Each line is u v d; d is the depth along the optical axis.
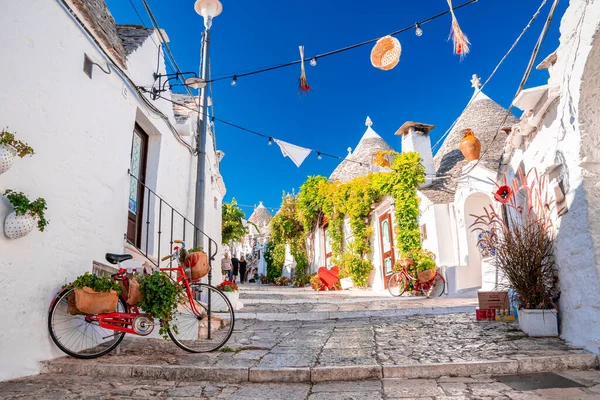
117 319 4.89
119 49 6.32
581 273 5.04
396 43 5.95
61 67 4.98
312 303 10.48
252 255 35.75
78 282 4.70
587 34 4.68
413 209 12.41
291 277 23.55
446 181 12.73
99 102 5.79
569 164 5.22
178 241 5.85
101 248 5.70
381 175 13.42
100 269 5.77
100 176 5.74
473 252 10.79
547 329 5.65
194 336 5.84
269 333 6.80
